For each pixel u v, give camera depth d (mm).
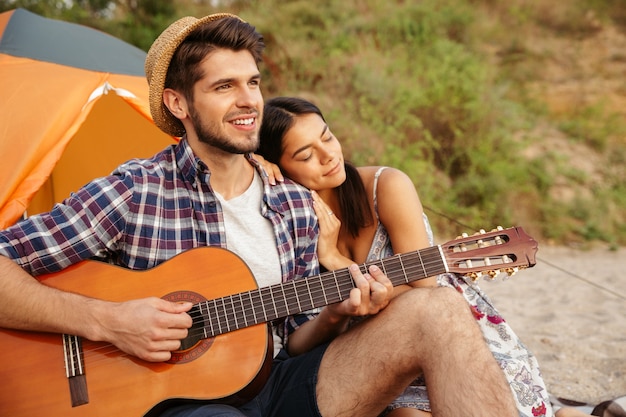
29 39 4012
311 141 2555
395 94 9008
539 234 7859
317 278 2209
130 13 10594
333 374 2186
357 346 2162
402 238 2605
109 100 4258
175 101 2389
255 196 2457
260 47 2363
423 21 10523
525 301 5438
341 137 8477
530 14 11758
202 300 2219
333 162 2586
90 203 2223
